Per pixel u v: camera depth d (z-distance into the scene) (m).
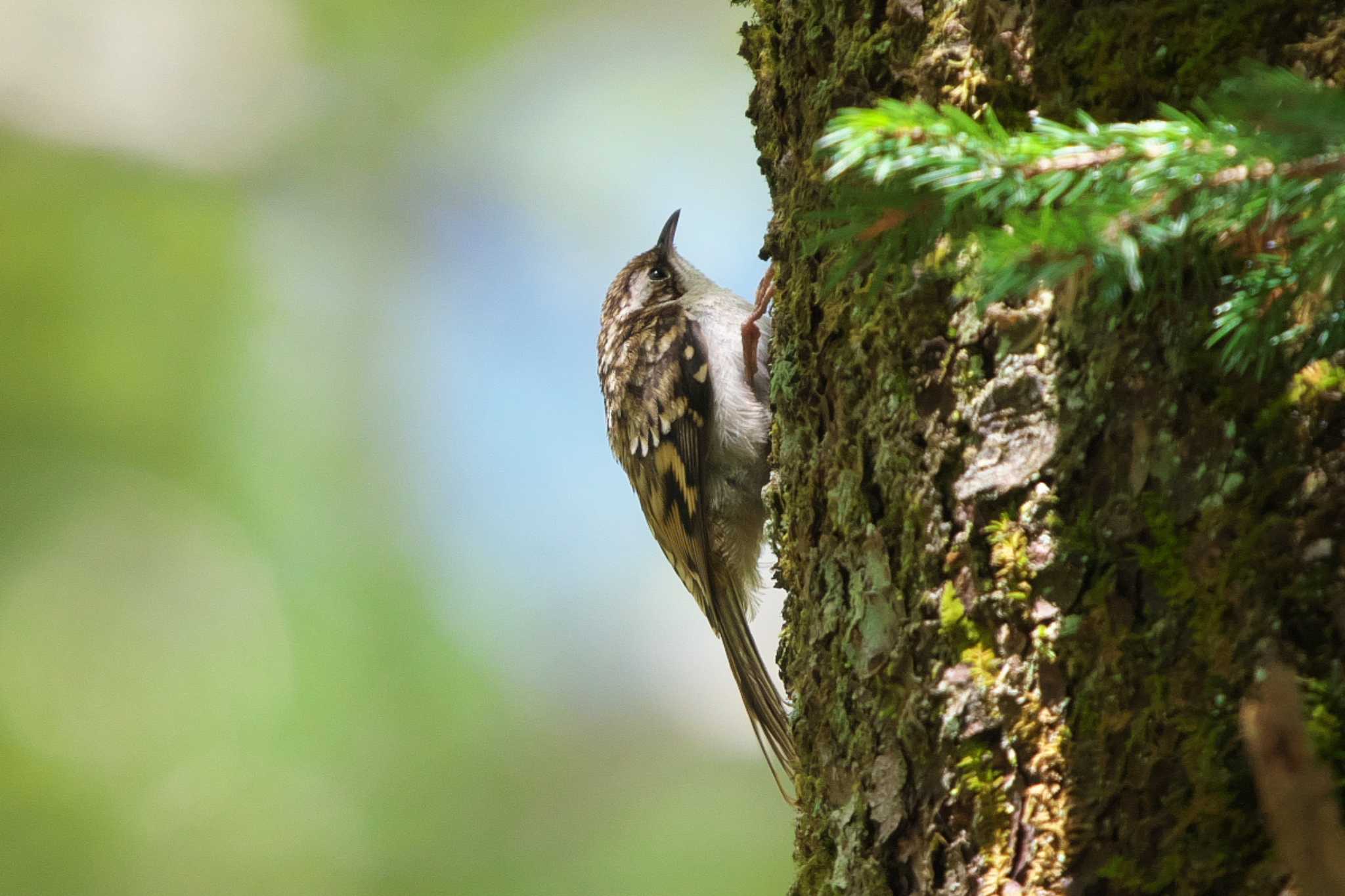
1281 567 3.40
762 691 8.13
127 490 12.59
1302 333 3.33
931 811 3.96
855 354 4.41
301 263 14.02
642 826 12.25
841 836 4.30
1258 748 2.87
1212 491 3.53
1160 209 2.71
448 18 14.18
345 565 12.53
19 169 13.44
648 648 13.28
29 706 11.80
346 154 14.26
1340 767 3.22
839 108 4.55
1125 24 3.84
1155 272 3.30
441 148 14.41
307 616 12.16
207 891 11.30
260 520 12.66
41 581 12.12
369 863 11.40
